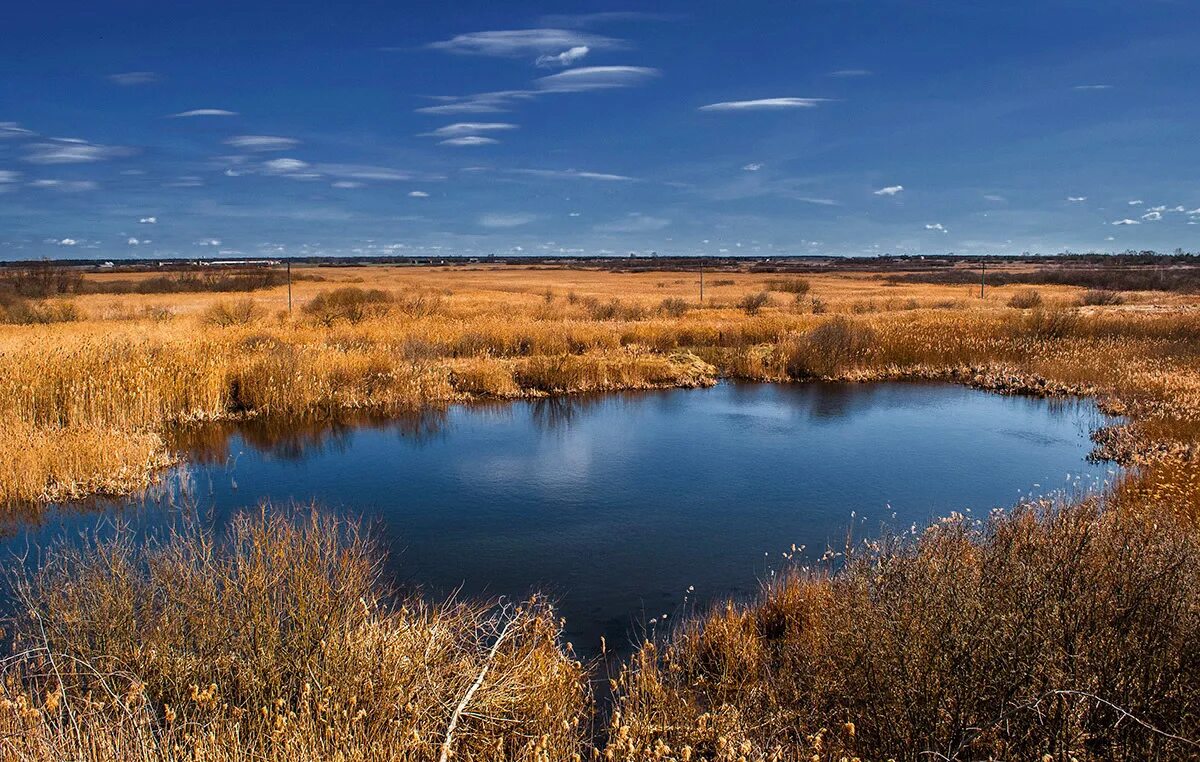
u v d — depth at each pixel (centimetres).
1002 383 2000
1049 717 377
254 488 1093
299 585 525
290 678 453
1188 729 364
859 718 429
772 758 389
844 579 607
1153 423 1373
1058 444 1380
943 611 441
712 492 1084
